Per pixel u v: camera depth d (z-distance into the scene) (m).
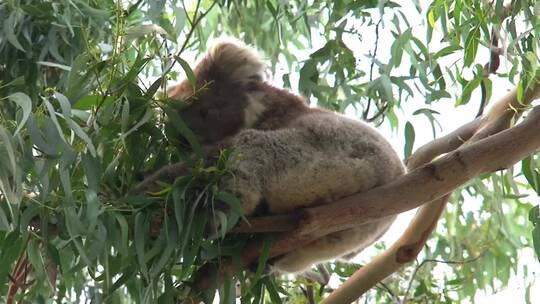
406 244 9.33
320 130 8.29
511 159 7.61
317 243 8.42
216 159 7.92
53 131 6.53
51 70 9.18
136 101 7.55
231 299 7.75
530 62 8.71
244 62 9.28
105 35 8.80
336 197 8.05
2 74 8.65
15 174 6.29
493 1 9.47
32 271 8.42
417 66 9.51
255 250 7.73
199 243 7.21
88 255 6.78
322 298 10.34
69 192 6.61
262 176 7.86
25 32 8.55
